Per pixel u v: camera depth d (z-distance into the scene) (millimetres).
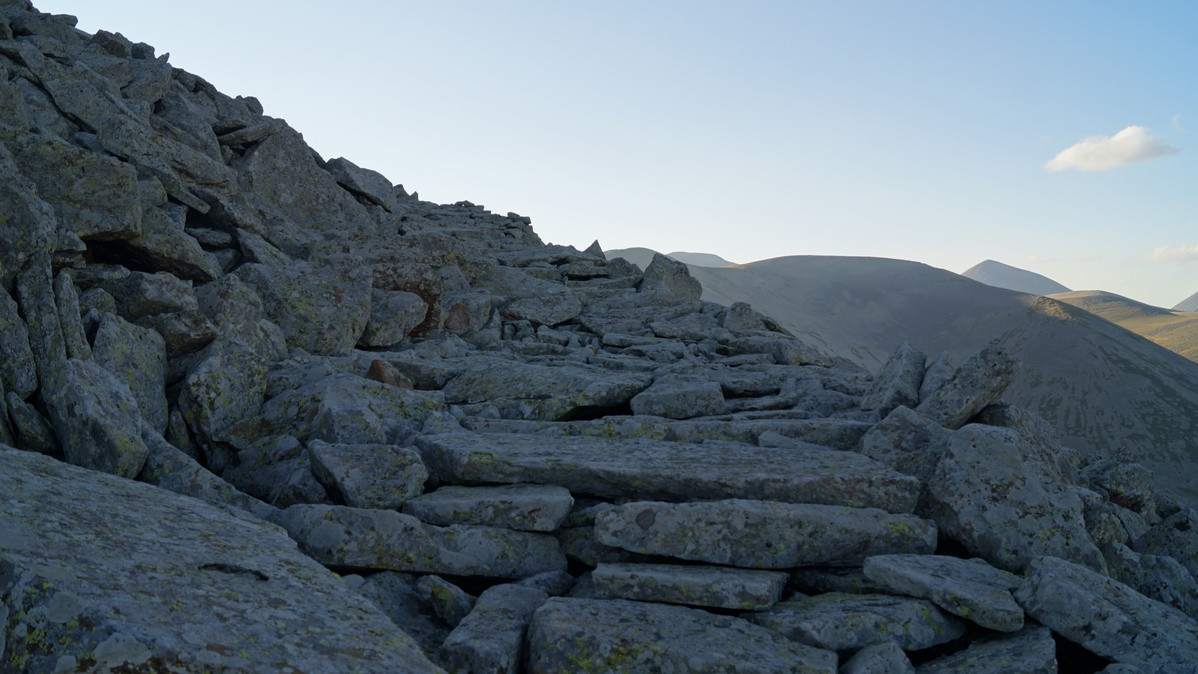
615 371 15156
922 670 6598
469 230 29125
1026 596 7164
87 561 4777
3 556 4473
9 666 4098
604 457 9055
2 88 12266
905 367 11758
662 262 25812
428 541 7723
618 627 6438
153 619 4383
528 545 8070
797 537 7742
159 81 19578
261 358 10641
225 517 6668
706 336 20375
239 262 16312
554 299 20891
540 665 6223
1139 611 7027
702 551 7703
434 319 17391
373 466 8531
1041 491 8375
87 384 8031
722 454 9383
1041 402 158875
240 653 4426
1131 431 143375
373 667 4789
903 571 7250
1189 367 174500
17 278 9156
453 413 11453
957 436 8914
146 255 12656
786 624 6664
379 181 25578
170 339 10695
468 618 6688
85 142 15578
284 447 9516
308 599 5434
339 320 14281
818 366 18547
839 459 9258
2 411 7863
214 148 19453
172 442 9906
